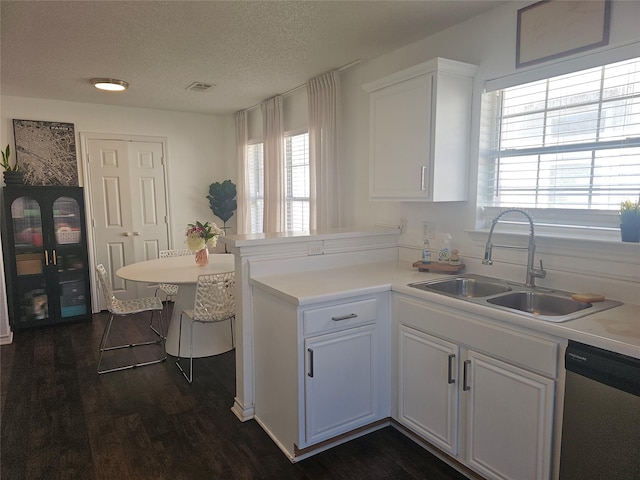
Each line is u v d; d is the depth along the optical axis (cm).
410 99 259
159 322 444
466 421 202
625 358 143
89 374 331
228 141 580
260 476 212
